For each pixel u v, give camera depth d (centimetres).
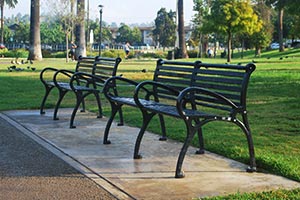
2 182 500
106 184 491
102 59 891
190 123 511
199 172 530
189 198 444
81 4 4103
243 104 543
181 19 4691
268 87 1477
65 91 870
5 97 1248
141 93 1333
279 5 2898
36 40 3847
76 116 912
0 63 3322
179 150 635
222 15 3819
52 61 3731
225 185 483
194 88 517
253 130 759
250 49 7362
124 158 593
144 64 3247
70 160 583
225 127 782
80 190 473
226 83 572
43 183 496
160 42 10138
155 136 724
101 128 791
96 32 9112
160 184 488
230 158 591
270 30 6644
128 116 902
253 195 446
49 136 724
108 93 689
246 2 3894
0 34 9575
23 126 804
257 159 558
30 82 1725
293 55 4662
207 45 7006
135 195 455
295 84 1545
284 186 477
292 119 863
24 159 589
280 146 643
